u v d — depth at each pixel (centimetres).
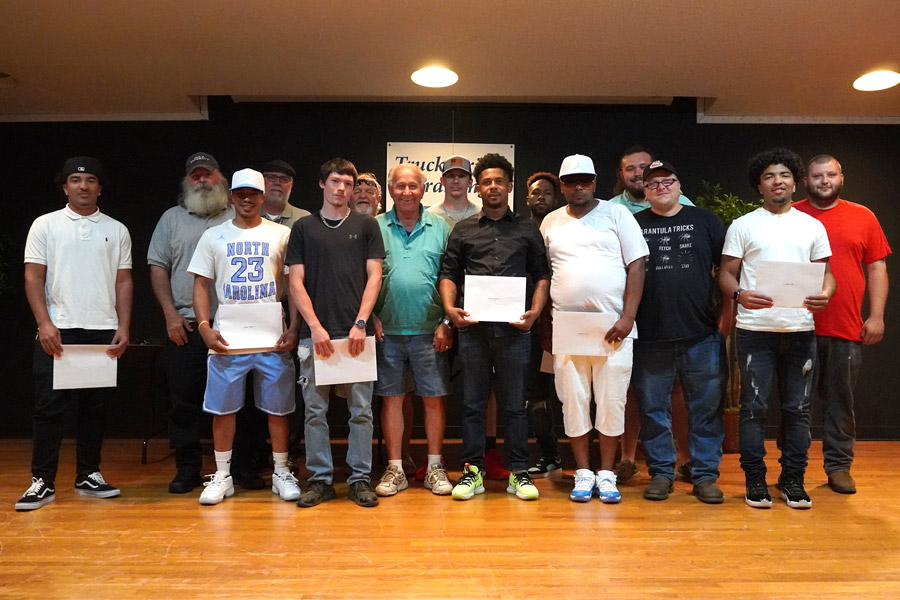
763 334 298
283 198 362
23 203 484
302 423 386
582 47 372
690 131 490
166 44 368
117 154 484
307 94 454
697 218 311
